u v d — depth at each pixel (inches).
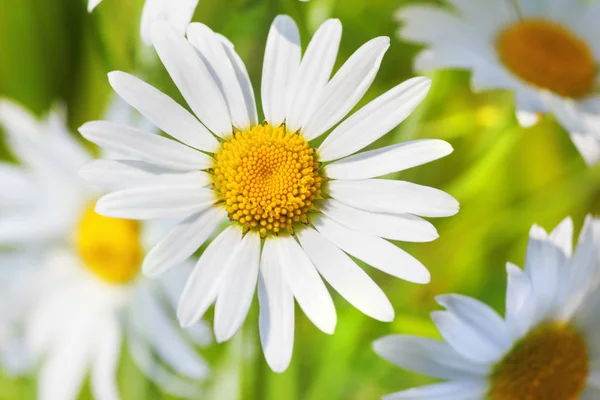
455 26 12.2
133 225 12.2
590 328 11.5
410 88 10.6
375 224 10.6
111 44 11.8
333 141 10.7
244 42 12.1
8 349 12.4
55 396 12.3
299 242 10.7
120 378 12.5
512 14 12.4
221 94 10.6
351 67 10.7
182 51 10.5
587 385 11.5
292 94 10.7
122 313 12.3
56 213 12.3
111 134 10.4
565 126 12.0
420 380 12.5
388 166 10.6
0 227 12.2
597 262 11.3
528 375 11.3
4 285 12.3
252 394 12.0
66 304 12.3
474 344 11.0
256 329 11.8
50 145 12.3
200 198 10.6
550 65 12.2
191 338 12.2
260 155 10.7
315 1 11.8
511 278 10.9
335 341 12.2
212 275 10.5
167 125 10.5
